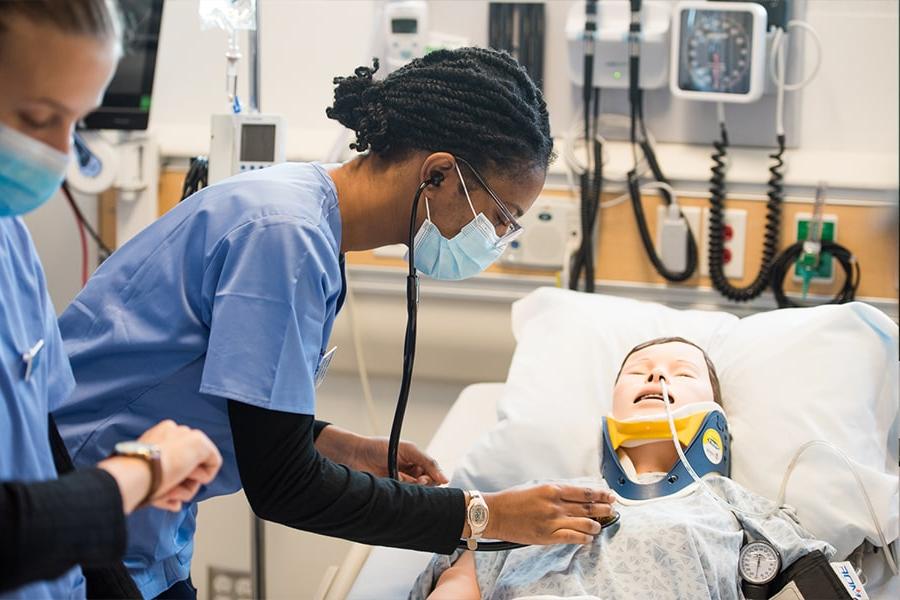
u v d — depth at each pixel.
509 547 1.45
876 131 2.31
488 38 2.45
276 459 1.20
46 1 0.83
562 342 2.07
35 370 1.11
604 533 1.58
